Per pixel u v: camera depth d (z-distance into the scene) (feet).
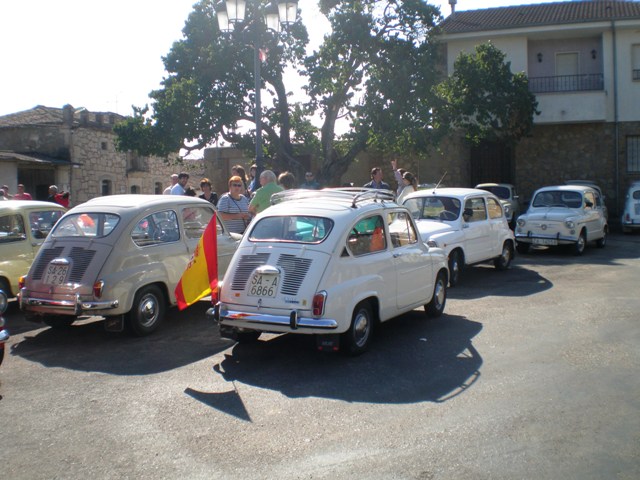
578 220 53.78
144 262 26.86
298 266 21.80
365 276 23.09
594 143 90.33
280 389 19.61
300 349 24.23
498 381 19.89
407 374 20.88
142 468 14.28
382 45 74.84
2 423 17.25
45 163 93.20
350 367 21.74
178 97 72.18
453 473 13.60
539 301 33.01
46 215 34.63
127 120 74.69
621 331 25.96
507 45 91.15
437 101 76.84
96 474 14.03
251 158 82.23
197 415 17.54
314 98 77.56
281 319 21.29
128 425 16.92
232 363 22.59
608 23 86.33
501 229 44.06
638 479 13.16
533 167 92.63
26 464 14.62
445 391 19.10
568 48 91.50
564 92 87.76
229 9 43.93
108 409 18.17
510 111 81.76
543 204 57.47
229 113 74.38
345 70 76.33
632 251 57.11
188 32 77.10
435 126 78.02
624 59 88.38
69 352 24.62
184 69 76.43
